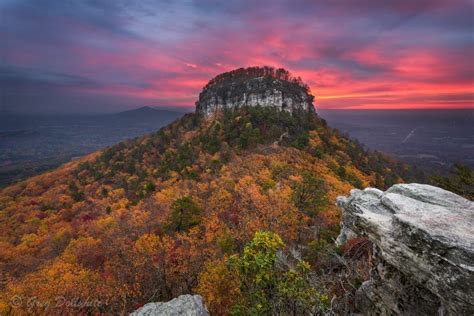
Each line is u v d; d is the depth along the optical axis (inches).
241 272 489.7
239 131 5344.5
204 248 1503.4
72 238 2723.9
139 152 6387.8
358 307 629.0
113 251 1861.5
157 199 3056.1
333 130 6397.6
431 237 397.4
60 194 5162.4
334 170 3560.5
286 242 1487.5
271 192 2214.6
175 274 1374.3
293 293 467.2
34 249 2876.5
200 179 3617.1
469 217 451.5
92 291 1289.4
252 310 460.8
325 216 1811.0
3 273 2145.7
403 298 489.7
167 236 1684.3
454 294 365.1
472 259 358.6
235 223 1905.8
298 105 7559.1
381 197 582.6
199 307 605.0
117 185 5049.2
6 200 5191.9
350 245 997.8
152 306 603.8
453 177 1461.6
